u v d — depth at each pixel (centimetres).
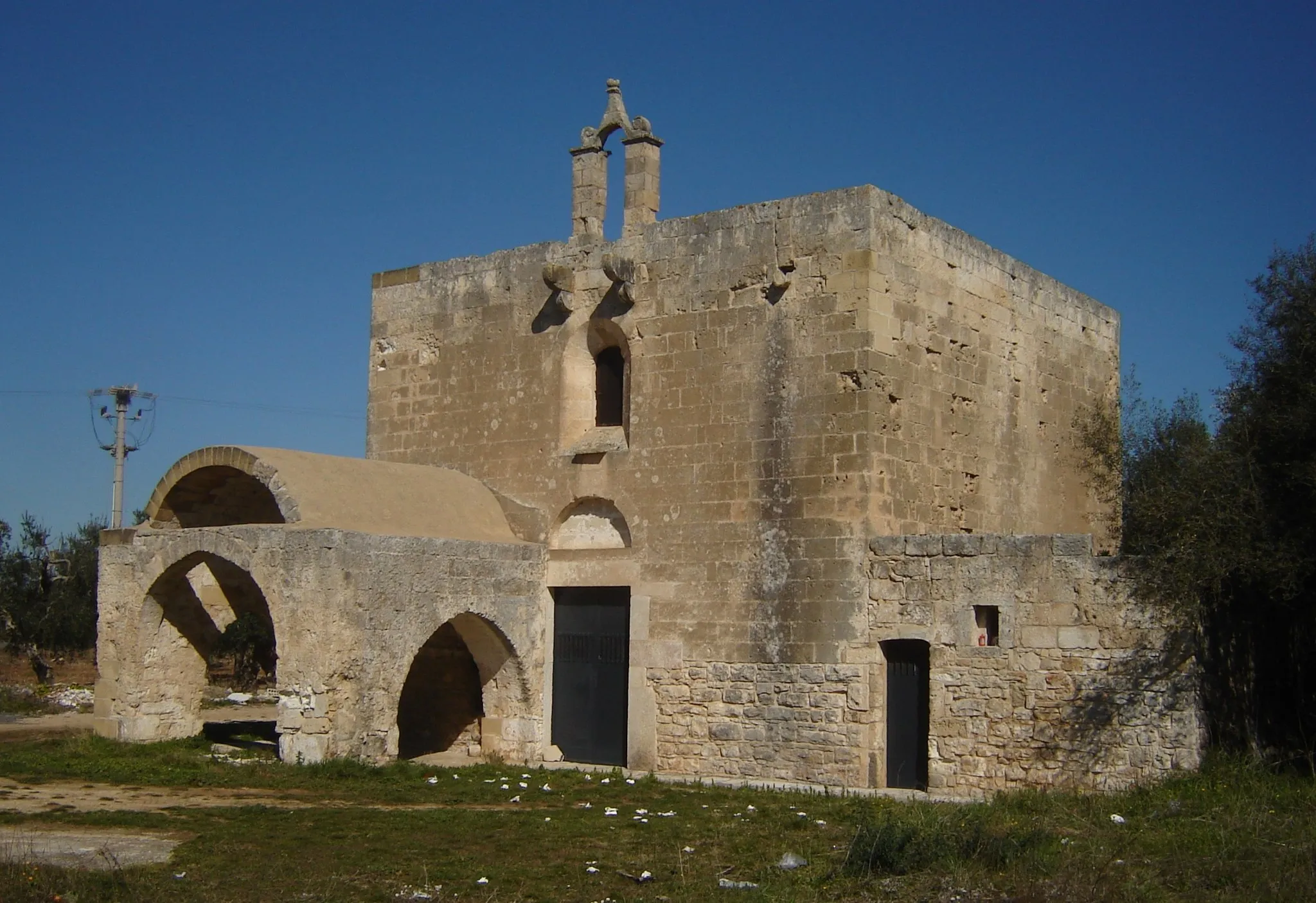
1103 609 2069
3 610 4522
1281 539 2017
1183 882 1388
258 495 2720
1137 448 2898
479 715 2728
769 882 1449
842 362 2314
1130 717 2028
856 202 2333
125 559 2580
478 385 2845
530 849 1620
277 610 2264
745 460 2411
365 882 1445
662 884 1446
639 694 2484
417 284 2995
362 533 2281
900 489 2347
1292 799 1788
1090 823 1691
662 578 2486
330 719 2225
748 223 2458
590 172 2733
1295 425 2095
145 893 1355
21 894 1304
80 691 4006
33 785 2053
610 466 2591
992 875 1454
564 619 2642
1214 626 2075
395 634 2322
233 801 1936
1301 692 2353
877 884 1427
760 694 2341
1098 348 3091
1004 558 2155
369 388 3052
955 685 2175
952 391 2511
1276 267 2258
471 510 2677
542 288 2758
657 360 2553
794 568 2328
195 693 2638
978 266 2631
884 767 2252
